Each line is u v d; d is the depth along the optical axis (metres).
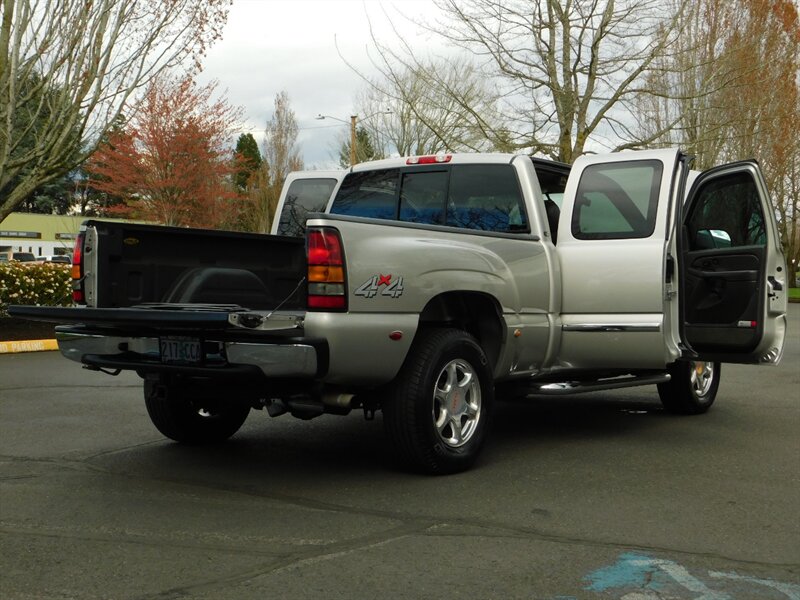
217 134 33.34
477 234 5.74
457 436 5.53
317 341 4.71
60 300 15.66
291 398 5.18
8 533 4.25
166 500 4.86
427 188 6.87
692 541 4.20
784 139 24.67
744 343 6.81
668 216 6.19
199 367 4.88
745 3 19.55
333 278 4.79
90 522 4.44
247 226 49.34
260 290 5.92
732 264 6.89
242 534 4.25
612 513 4.65
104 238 5.23
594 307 6.32
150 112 31.27
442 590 3.54
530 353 6.14
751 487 5.22
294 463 5.79
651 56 16.95
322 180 7.81
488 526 4.41
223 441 6.52
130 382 9.77
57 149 14.19
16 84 13.83
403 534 4.26
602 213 6.42
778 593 3.55
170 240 5.55
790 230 46.34
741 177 6.94
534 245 6.20
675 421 7.48
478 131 18.89
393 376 5.15
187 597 3.45
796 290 41.25
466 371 5.58
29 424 7.19
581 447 6.36
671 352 6.23
